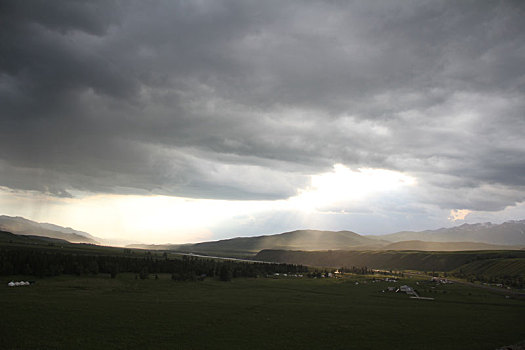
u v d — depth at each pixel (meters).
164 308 126.62
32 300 127.06
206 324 103.94
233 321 109.62
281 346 84.00
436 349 86.19
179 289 191.00
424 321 121.81
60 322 96.19
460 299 188.75
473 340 96.25
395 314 134.38
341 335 96.62
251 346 83.12
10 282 170.00
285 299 168.50
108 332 89.31
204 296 167.38
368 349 84.38
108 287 181.75
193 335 90.88
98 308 119.06
